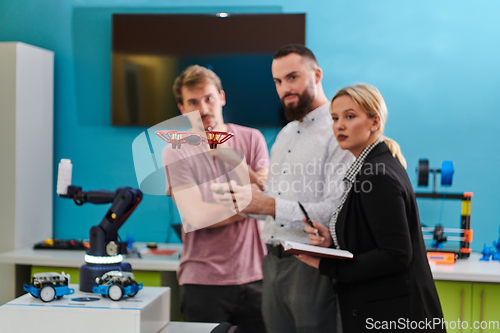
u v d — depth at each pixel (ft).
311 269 6.27
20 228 8.28
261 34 8.29
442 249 7.36
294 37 8.27
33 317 3.81
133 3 8.82
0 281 7.91
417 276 4.95
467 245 7.52
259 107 8.15
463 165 8.16
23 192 8.32
